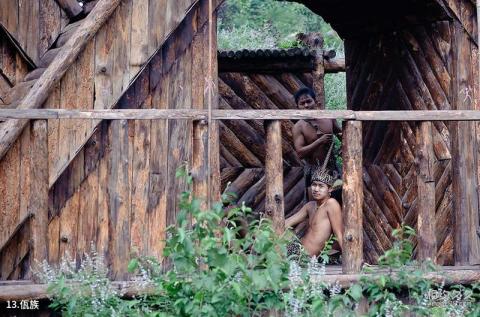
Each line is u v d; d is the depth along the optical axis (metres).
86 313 10.58
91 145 11.69
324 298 11.25
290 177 18.56
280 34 29.30
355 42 16.97
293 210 18.52
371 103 16.44
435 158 14.47
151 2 11.88
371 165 16.30
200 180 11.50
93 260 11.43
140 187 11.68
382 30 15.92
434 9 14.22
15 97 11.81
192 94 12.27
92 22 11.40
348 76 17.23
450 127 13.48
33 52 12.45
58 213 11.50
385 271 11.58
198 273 10.33
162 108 12.13
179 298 10.22
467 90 13.73
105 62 11.64
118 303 10.70
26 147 11.16
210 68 12.28
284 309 10.76
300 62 18.89
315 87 18.95
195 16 12.31
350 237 11.73
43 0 12.53
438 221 14.28
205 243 10.01
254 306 10.71
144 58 11.83
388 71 15.92
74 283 10.79
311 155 16.39
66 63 11.25
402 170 15.48
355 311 11.08
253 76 18.83
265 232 10.30
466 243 13.16
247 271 10.09
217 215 10.19
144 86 12.05
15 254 11.48
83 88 11.53
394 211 15.64
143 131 11.72
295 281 10.54
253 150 18.50
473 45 13.81
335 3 16.30
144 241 11.66
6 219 11.03
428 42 14.73
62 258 11.07
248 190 18.41
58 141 11.27
